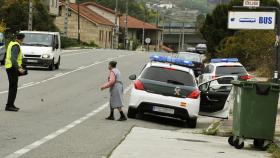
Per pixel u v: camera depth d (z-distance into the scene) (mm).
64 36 86812
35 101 23453
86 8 130750
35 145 13320
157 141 15469
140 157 12555
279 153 14031
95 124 18000
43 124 17031
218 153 14094
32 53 39688
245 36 51281
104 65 50031
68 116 19562
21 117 18203
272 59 44250
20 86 29203
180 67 20906
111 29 128125
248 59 50969
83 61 54094
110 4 165125
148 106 20094
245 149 15258
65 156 12148
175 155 13164
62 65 47344
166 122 21141
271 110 15062
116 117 20578
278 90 14977
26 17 72688
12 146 13023
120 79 19578
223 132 18453
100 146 13766
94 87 31484
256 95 15023
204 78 30547
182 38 138375
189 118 20016
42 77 35219
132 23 147375
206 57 61656
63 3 114438
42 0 89500
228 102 20406
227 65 30406
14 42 19672
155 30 151000
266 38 47125
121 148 13648
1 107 20531
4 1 73062
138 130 17672
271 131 15125
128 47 127062
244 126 15102
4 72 36656
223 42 55656
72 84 32438
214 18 60719
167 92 20078
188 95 20031
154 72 20688
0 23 64438
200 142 16203
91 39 115125
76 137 14961
